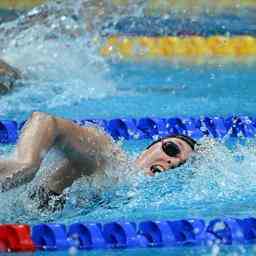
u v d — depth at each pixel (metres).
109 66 23.23
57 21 25.20
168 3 30.56
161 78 22.38
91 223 11.59
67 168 12.58
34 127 11.62
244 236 11.54
